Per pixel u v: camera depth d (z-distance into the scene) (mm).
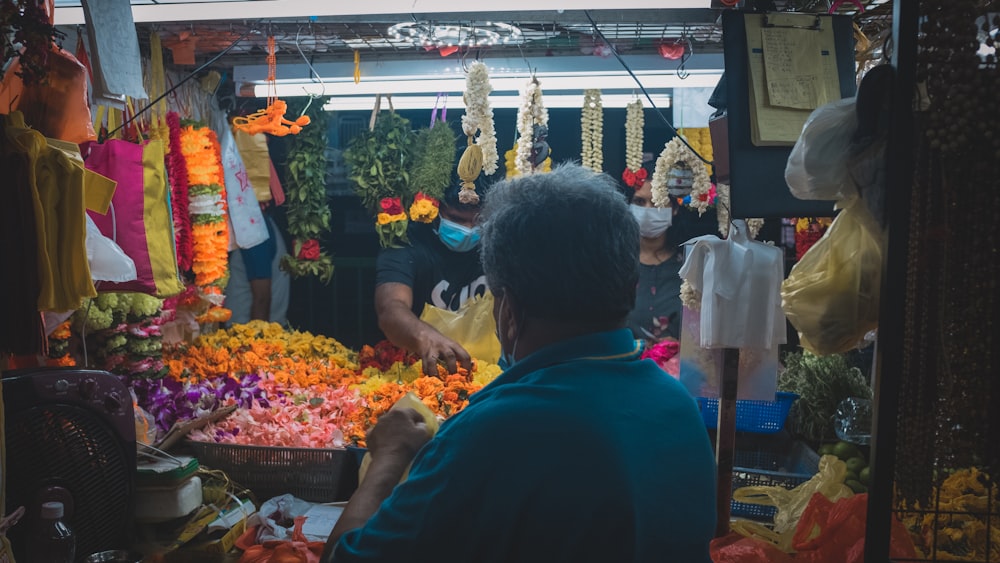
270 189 5289
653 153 6055
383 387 3584
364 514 1232
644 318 5184
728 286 2236
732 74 1927
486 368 3980
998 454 1288
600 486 1052
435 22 3488
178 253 4180
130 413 2400
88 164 2676
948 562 1332
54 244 1938
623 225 1189
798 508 2355
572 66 4004
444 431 1133
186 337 4582
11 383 2158
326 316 6359
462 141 5395
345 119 6297
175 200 4152
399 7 2656
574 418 1077
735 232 2283
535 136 4059
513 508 1049
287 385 4133
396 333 4215
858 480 3045
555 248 1156
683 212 5195
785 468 3590
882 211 1369
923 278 1289
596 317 1193
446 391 3584
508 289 1194
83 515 2287
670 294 5180
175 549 2482
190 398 3512
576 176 1227
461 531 1064
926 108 1316
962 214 1277
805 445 3406
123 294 3459
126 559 2213
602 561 1060
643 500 1091
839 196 1447
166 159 4105
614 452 1070
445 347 3842
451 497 1059
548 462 1052
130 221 2703
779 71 1928
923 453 1300
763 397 2361
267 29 3762
